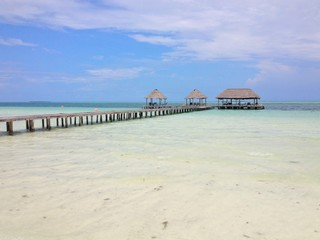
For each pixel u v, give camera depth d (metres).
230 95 51.75
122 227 4.33
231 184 6.50
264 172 7.62
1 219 4.58
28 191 5.92
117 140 13.74
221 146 11.79
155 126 21.31
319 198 5.62
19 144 12.55
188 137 14.64
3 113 41.94
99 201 5.37
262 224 4.46
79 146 11.93
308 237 4.07
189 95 53.59
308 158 9.46
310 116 32.34
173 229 4.28
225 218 4.67
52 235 4.08
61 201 5.36
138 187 6.21
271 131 17.27
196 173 7.45
